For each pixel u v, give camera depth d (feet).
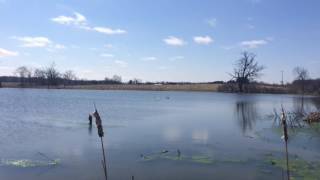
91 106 259.19
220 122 162.71
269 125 149.69
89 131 130.72
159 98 392.47
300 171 72.49
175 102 322.34
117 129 136.26
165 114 203.51
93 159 84.99
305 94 491.72
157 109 240.73
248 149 95.66
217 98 396.16
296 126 134.31
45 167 78.13
